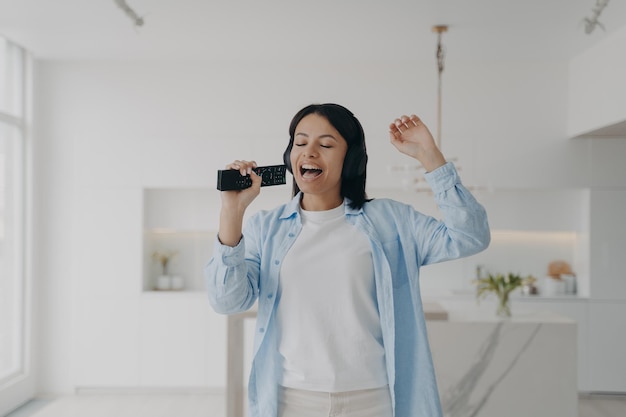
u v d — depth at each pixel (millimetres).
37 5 4246
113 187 5680
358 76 5695
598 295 5496
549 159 5617
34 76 5590
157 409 5156
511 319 4148
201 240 6094
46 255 5680
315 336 1599
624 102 4602
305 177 1642
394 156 5656
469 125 5660
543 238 6000
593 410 5012
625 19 4414
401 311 1648
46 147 5703
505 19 4449
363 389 1601
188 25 4648
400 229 1669
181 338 5602
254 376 1706
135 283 5629
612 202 5551
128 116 5715
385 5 4180
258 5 4203
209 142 5684
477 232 1568
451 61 5641
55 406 5273
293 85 5711
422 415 1611
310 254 1642
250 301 1681
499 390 4027
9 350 5309
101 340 5621
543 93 5637
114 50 5348
